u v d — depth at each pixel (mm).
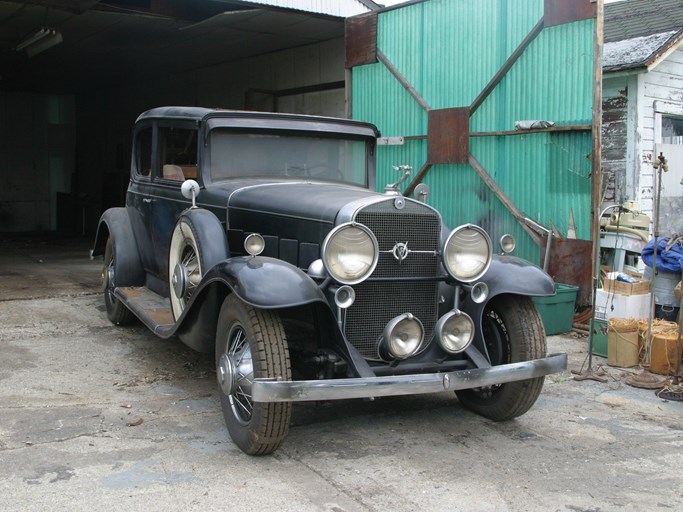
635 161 7852
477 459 3627
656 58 7520
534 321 4016
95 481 3248
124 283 5930
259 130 4949
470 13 7387
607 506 3125
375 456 3639
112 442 3725
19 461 3445
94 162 17609
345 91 9133
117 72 14531
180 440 3781
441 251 3828
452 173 7719
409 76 8188
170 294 4672
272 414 3363
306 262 3887
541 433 4031
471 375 3547
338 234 3396
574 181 6488
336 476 3379
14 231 17594
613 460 3650
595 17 6156
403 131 8312
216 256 4125
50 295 7684
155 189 5508
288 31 9914
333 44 10258
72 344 5715
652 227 8047
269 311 3479
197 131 4848
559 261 6570
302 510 3023
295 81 11125
